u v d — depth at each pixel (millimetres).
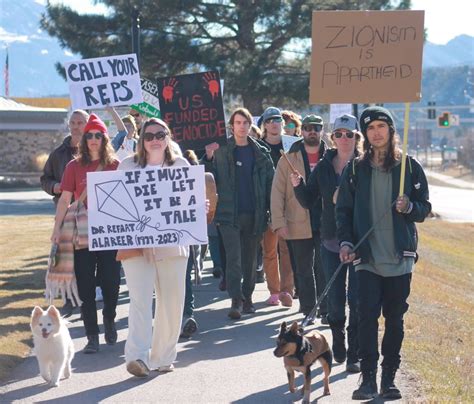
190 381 8469
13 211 36250
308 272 11234
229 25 42938
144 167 8523
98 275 9781
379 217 7543
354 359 8805
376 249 7547
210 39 43406
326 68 7914
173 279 8672
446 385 8453
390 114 7578
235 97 43781
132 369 8422
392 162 7531
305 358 7500
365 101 7910
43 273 16125
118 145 12227
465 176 121438
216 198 10086
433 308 15109
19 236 24484
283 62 43844
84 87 12086
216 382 8438
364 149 7680
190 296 10617
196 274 14258
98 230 8469
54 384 8250
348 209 7742
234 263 11656
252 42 42938
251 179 11641
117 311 12266
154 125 8477
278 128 13133
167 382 8438
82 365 9094
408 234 7547
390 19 7840
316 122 11070
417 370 8891
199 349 9891
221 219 11586
